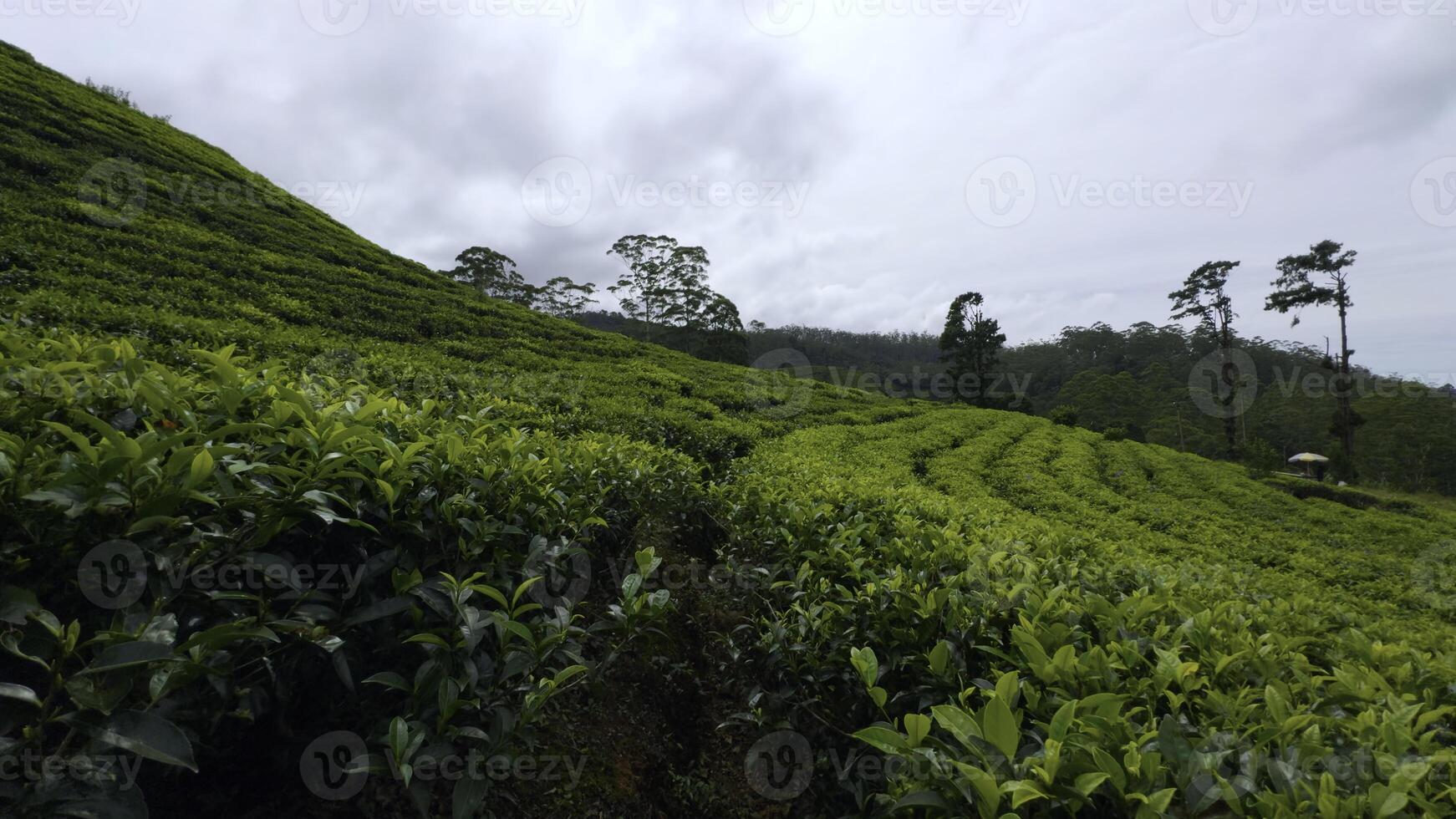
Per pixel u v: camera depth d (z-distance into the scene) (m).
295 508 1.93
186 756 1.39
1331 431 39.44
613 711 3.00
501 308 25.11
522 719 2.02
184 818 1.73
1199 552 9.83
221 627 1.48
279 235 21.91
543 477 3.18
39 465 1.62
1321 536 13.92
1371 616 6.80
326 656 1.94
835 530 4.53
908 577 3.40
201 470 1.72
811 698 3.07
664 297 50.41
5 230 11.92
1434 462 46.78
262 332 10.12
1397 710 2.21
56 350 2.57
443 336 17.20
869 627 3.14
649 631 3.28
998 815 1.66
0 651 1.51
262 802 1.86
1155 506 13.72
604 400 11.77
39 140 18.59
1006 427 24.30
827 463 9.41
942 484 12.06
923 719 1.94
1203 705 2.35
